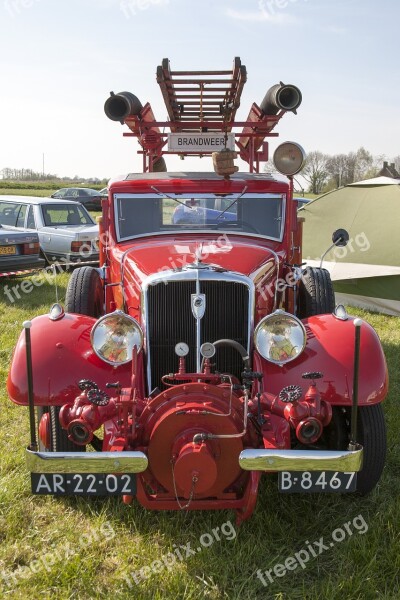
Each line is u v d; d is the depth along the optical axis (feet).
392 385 18.92
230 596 9.84
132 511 11.98
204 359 11.33
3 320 27.50
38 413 12.99
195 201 16.57
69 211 43.09
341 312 12.70
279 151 16.10
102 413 10.28
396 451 14.52
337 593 9.61
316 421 10.19
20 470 13.60
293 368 11.64
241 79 19.36
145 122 19.56
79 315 13.04
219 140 20.31
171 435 10.39
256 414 10.98
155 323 12.17
